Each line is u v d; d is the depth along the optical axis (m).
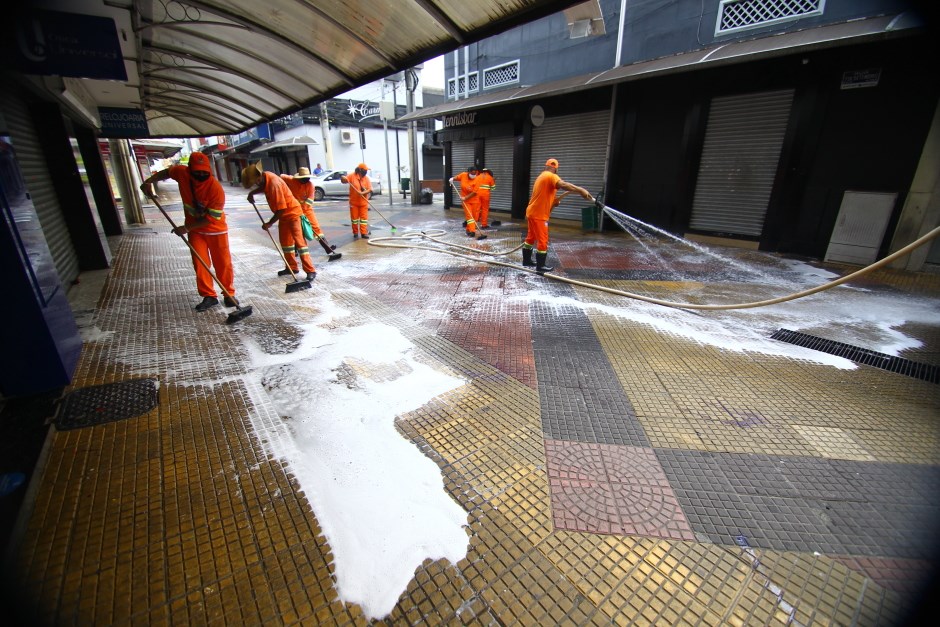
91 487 2.15
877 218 6.48
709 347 3.83
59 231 5.78
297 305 4.96
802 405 2.93
